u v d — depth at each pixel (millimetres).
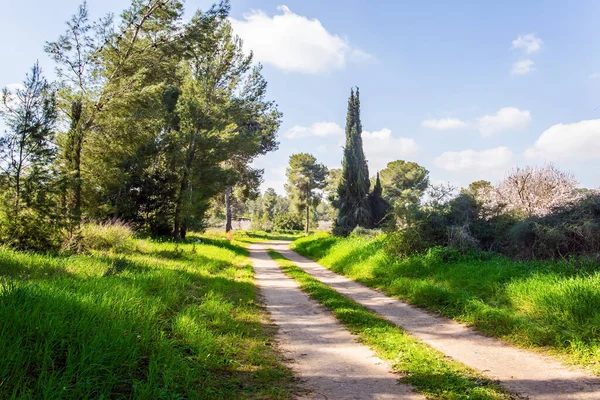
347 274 15570
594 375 4453
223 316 7082
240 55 27078
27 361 3613
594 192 12070
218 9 18953
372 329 6703
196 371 4250
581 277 7949
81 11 16062
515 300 7383
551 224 11117
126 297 6160
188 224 28547
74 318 4512
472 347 5801
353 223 37094
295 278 14242
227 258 20109
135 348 4219
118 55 17719
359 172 37906
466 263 11570
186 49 19234
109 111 16750
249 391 4035
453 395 3895
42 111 11562
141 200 26109
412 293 9938
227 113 27062
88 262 10195
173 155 25297
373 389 4160
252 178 42188
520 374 4578
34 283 6156
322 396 3961
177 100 27141
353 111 39281
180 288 8961
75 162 15344
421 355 5160
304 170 72000
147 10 18000
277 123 40938
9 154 11117
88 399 3291
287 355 5473
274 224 84062
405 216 14727
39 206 11336
